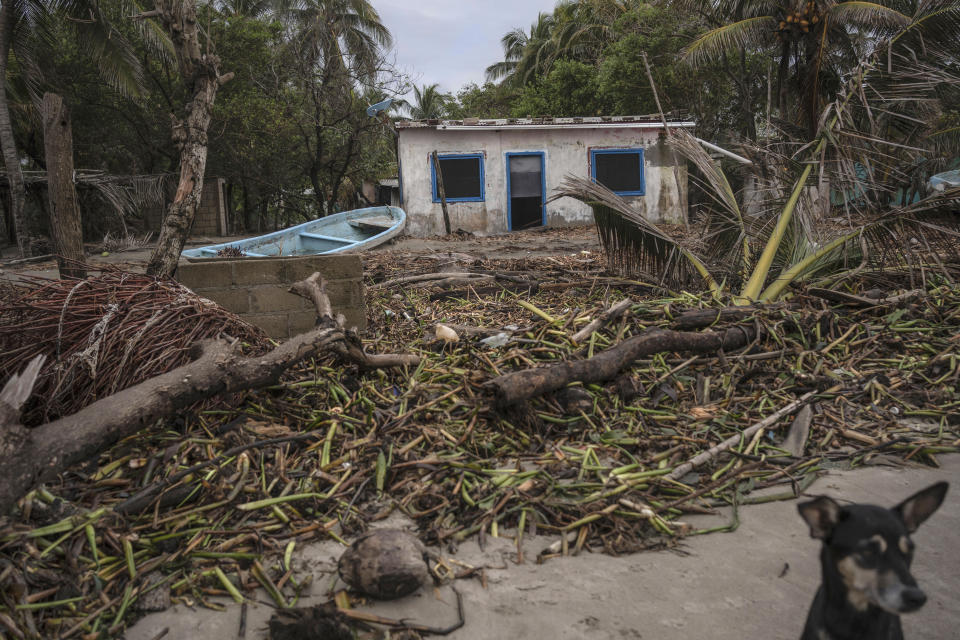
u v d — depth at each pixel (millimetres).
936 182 10992
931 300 6754
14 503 2934
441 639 2557
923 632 2500
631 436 4422
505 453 4215
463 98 45594
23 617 2643
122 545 3125
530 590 2873
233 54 26344
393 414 4602
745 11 21188
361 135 30922
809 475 3916
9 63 22312
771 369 5414
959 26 7223
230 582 2912
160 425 4215
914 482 3844
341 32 30859
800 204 7266
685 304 6672
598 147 22547
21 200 18062
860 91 7066
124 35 22984
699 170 8117
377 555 2789
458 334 6172
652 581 2924
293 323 6082
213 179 27844
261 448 4016
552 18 38594
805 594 2793
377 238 15805
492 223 22531
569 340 5676
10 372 4316
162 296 4922
